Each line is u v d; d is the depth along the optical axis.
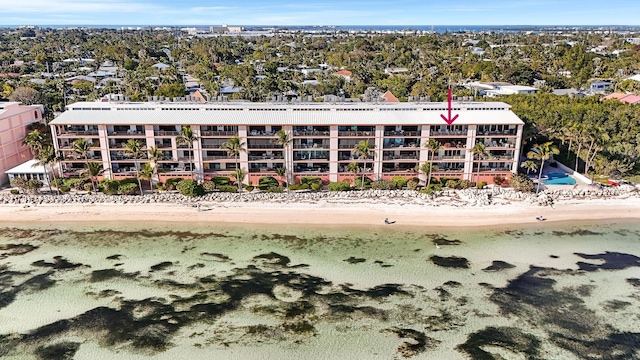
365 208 81.44
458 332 51.84
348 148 87.62
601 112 118.31
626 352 49.00
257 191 87.62
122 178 87.75
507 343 50.16
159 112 90.00
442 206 82.12
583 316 54.59
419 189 87.75
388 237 72.81
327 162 88.50
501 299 57.66
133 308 55.66
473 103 98.06
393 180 88.38
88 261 65.88
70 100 153.38
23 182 84.19
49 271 63.34
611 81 191.88
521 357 48.19
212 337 50.84
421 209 81.19
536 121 110.94
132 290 59.25
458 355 48.34
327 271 63.62
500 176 89.31
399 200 84.00
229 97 158.00
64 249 69.12
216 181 88.19
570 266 65.19
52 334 51.28
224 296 58.03
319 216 79.00
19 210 80.50
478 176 88.31
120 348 49.22
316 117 88.06
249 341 50.22
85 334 51.28
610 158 100.25
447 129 87.50
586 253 68.69
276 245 70.56
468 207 81.88
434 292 58.97
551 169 100.00
